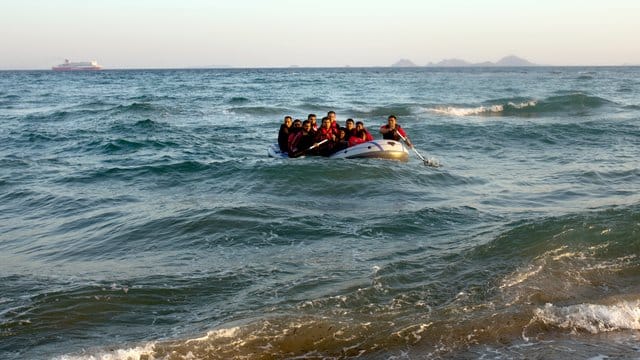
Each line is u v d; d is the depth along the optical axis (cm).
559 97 3139
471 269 668
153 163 1458
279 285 632
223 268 691
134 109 3008
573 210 930
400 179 1178
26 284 652
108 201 1072
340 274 659
